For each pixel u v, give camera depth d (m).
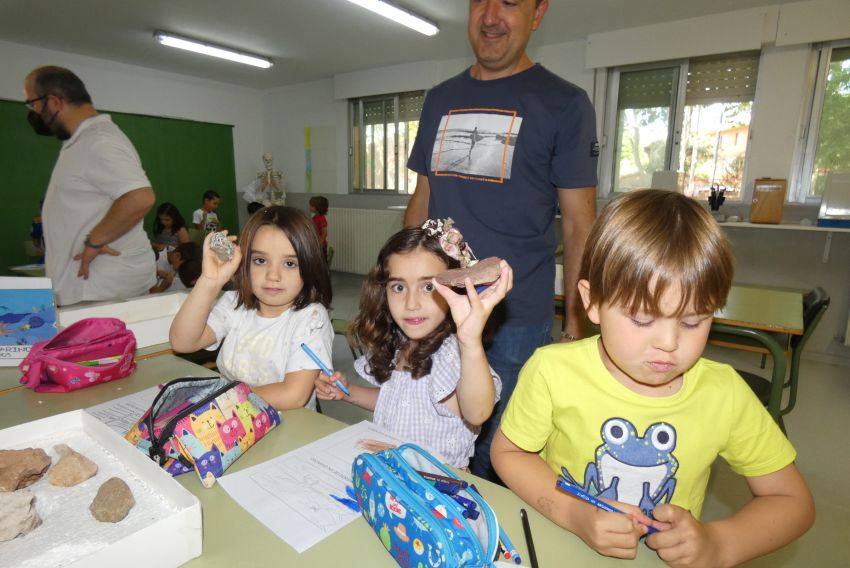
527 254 1.35
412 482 0.62
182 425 0.78
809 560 1.61
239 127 6.89
